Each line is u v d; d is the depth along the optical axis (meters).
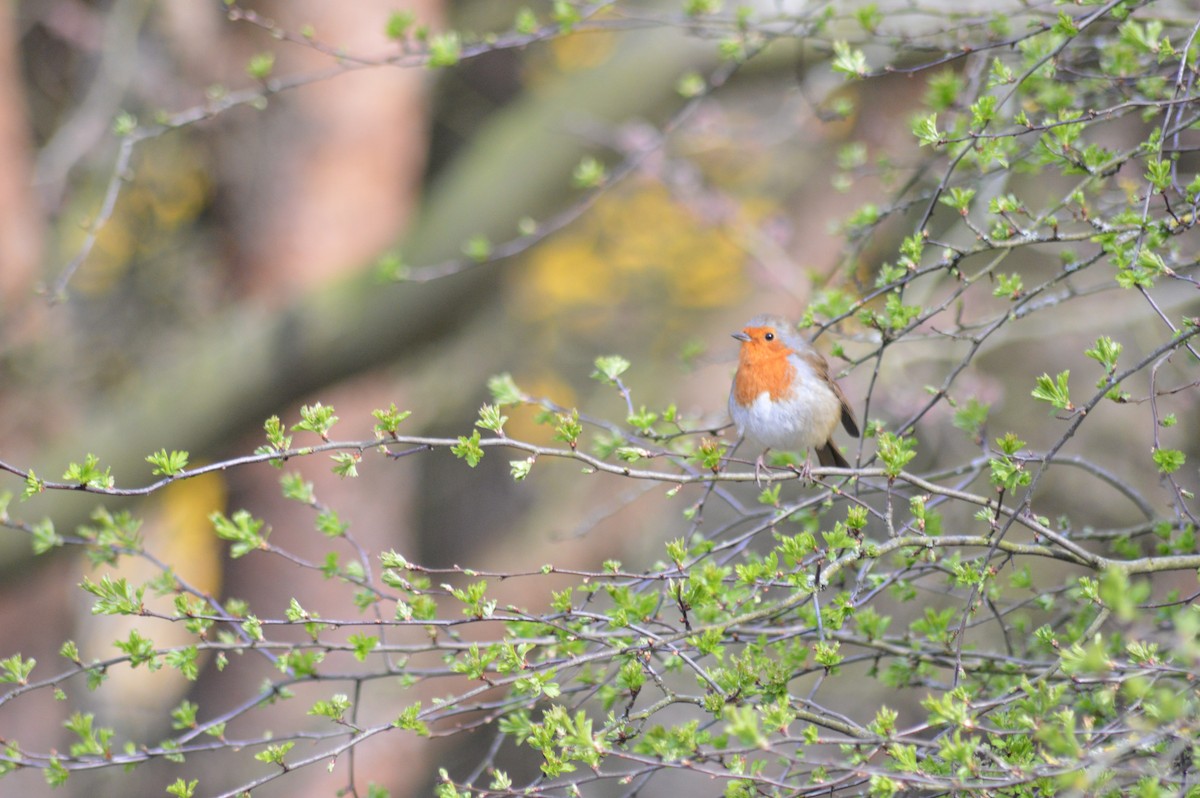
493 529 19.92
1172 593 6.52
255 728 14.05
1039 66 6.18
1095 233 5.79
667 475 5.69
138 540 6.14
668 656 6.17
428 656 14.02
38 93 16.08
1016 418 13.22
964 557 8.20
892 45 7.71
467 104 19.44
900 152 12.23
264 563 14.60
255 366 13.45
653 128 13.88
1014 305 6.18
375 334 13.62
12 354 13.78
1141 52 6.68
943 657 6.51
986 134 6.24
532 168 14.06
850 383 11.72
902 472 5.71
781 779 5.69
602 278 18.36
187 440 13.40
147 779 14.34
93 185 14.38
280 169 14.41
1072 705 6.10
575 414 5.53
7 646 14.12
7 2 14.30
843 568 6.38
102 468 13.20
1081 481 12.51
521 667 5.51
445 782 5.54
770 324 7.88
